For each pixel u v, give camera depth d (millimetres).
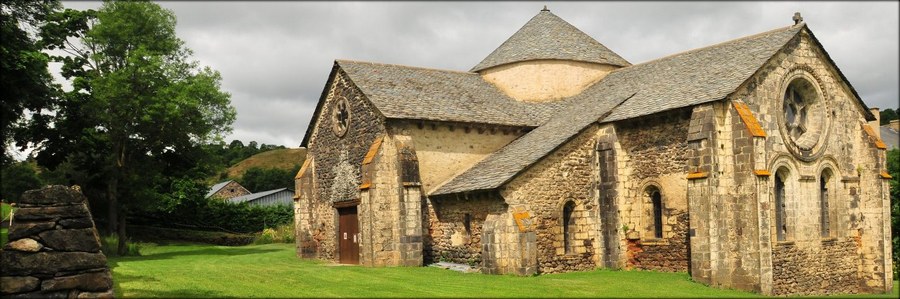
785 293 22406
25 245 14211
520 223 23109
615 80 31109
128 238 45562
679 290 19781
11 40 27516
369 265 26781
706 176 21391
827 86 24703
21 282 14000
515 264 23062
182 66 37906
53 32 34344
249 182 97688
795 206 23156
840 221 24672
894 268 33000
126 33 36375
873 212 25469
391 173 27109
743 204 20969
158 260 31562
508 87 33938
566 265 24391
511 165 25078
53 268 14312
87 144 36594
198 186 56250
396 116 26797
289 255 35469
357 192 29000
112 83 33969
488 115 29594
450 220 26469
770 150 22359
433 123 27828
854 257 24969
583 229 25031
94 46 36875
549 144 25438
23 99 29172
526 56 33656
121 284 19250
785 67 23328
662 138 23859
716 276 21172
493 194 23703
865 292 25125
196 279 20891
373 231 26703
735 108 21500
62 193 14773
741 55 24328
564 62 33375
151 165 39844
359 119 29156
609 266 24766
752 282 20578
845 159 25172
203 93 37438
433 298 17312
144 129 36938
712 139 21484
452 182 27141
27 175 54812
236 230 56531
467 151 28844
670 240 23531
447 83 32281
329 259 31547
